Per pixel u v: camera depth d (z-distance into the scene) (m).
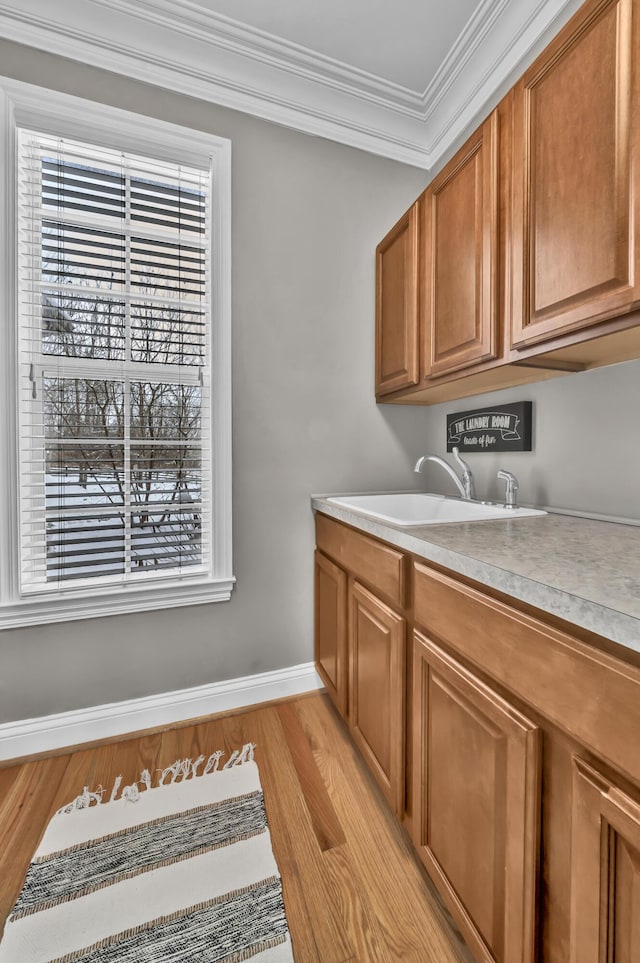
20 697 1.45
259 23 1.49
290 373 1.78
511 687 0.67
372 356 1.92
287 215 1.75
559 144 0.93
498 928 0.70
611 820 0.49
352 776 1.35
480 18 1.48
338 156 1.83
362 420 1.92
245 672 1.75
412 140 1.94
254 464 1.74
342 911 0.94
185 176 1.64
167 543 1.64
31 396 1.46
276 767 1.39
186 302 1.64
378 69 1.68
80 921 0.92
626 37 0.77
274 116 1.71
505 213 1.11
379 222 1.92
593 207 0.85
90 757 1.44
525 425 1.44
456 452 1.62
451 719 0.84
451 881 0.84
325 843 1.11
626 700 0.48
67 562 1.51
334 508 1.54
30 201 1.45
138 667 1.60
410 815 1.03
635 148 0.76
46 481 1.49
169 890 0.98
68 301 1.50
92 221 1.51
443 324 1.39
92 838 1.12
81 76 1.45
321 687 1.87
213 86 1.60
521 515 1.26
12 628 1.43
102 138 1.49
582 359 1.16
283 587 1.80
